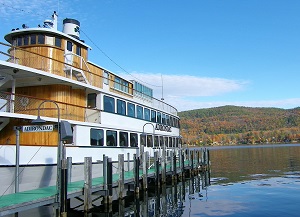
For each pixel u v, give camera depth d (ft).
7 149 51.65
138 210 70.69
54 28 75.10
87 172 56.24
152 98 114.73
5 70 57.06
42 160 56.18
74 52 73.87
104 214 61.87
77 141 65.51
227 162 215.72
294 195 88.48
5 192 50.39
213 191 98.02
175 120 133.59
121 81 96.37
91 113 74.84
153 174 91.40
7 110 61.36
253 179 124.57
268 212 69.05
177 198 86.63
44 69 67.21
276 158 236.43
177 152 125.18
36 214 55.72
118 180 68.33
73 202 64.03
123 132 82.94
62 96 68.13
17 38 69.62
